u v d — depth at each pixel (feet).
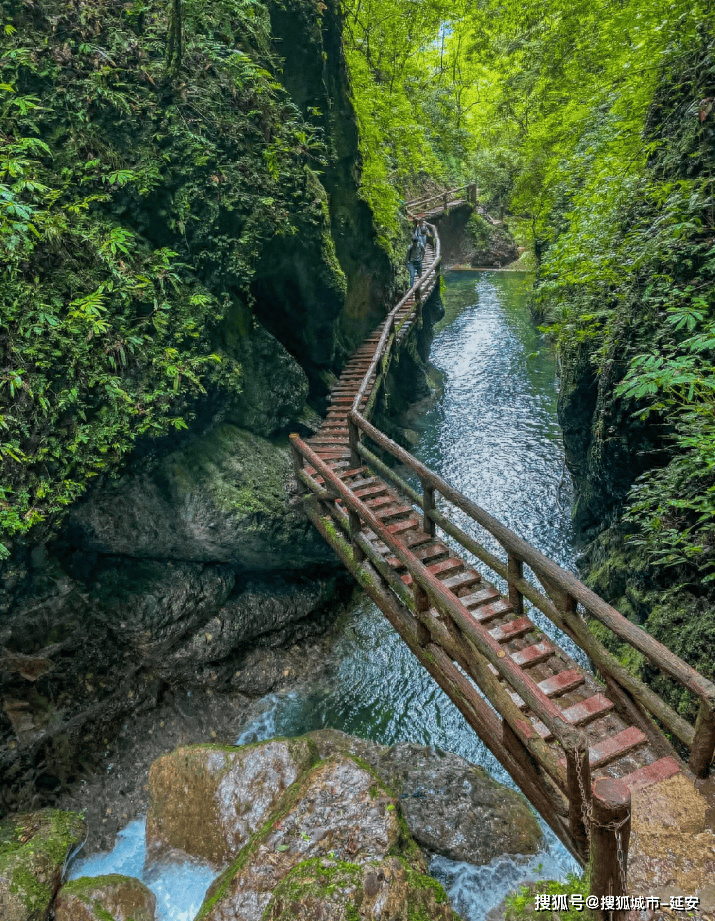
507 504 32.63
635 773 10.05
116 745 20.51
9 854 16.11
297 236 23.77
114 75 18.94
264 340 23.99
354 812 14.62
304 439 26.21
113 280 18.06
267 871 13.74
